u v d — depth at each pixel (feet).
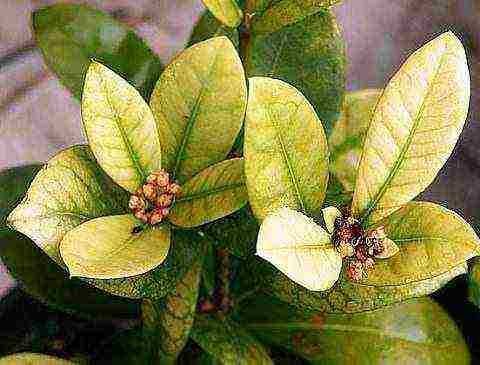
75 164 0.77
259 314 1.10
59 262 0.73
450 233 0.69
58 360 0.93
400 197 0.71
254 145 0.68
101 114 0.72
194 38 1.04
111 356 1.11
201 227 0.83
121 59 0.98
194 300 0.88
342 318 1.07
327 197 0.83
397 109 0.69
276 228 0.64
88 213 0.77
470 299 1.02
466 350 1.07
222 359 0.97
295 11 0.80
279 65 0.95
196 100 0.78
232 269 1.09
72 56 0.97
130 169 0.76
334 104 0.95
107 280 0.77
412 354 1.05
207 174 0.78
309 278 0.65
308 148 0.71
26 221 0.73
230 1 0.82
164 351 0.92
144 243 0.75
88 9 0.97
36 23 0.97
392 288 0.76
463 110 0.69
